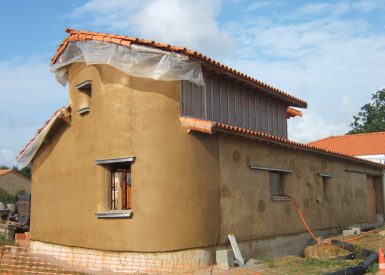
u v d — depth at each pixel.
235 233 11.79
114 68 11.18
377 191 24.52
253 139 12.57
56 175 13.12
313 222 16.31
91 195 11.52
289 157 15.05
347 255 12.45
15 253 13.34
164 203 10.45
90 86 12.02
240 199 12.13
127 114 10.87
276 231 13.70
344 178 19.89
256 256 12.62
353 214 20.44
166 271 10.16
